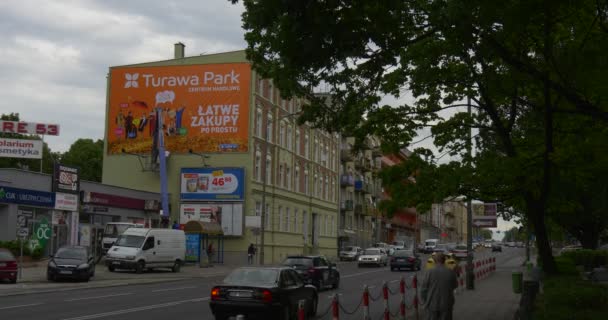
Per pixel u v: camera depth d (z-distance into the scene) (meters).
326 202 76.12
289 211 63.69
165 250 40.22
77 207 43.41
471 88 18.59
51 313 17.73
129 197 50.38
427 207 18.80
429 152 19.16
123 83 57.50
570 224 40.94
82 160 79.75
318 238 72.62
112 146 57.38
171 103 56.31
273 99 60.03
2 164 66.06
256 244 54.50
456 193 18.62
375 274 43.69
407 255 48.25
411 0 11.98
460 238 175.38
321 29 10.46
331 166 78.94
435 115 19.30
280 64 12.61
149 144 56.66
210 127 55.50
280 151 61.41
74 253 31.64
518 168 17.59
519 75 14.01
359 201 91.62
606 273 28.11
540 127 18.77
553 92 16.20
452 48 12.66
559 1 11.18
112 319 16.70
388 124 19.20
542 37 13.84
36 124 45.44
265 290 15.87
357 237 90.00
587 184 20.94
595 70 12.83
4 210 37.88
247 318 15.91
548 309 12.31
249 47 12.95
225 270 45.06
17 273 30.31
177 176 55.69
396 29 11.54
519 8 10.91
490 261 44.59
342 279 37.84
